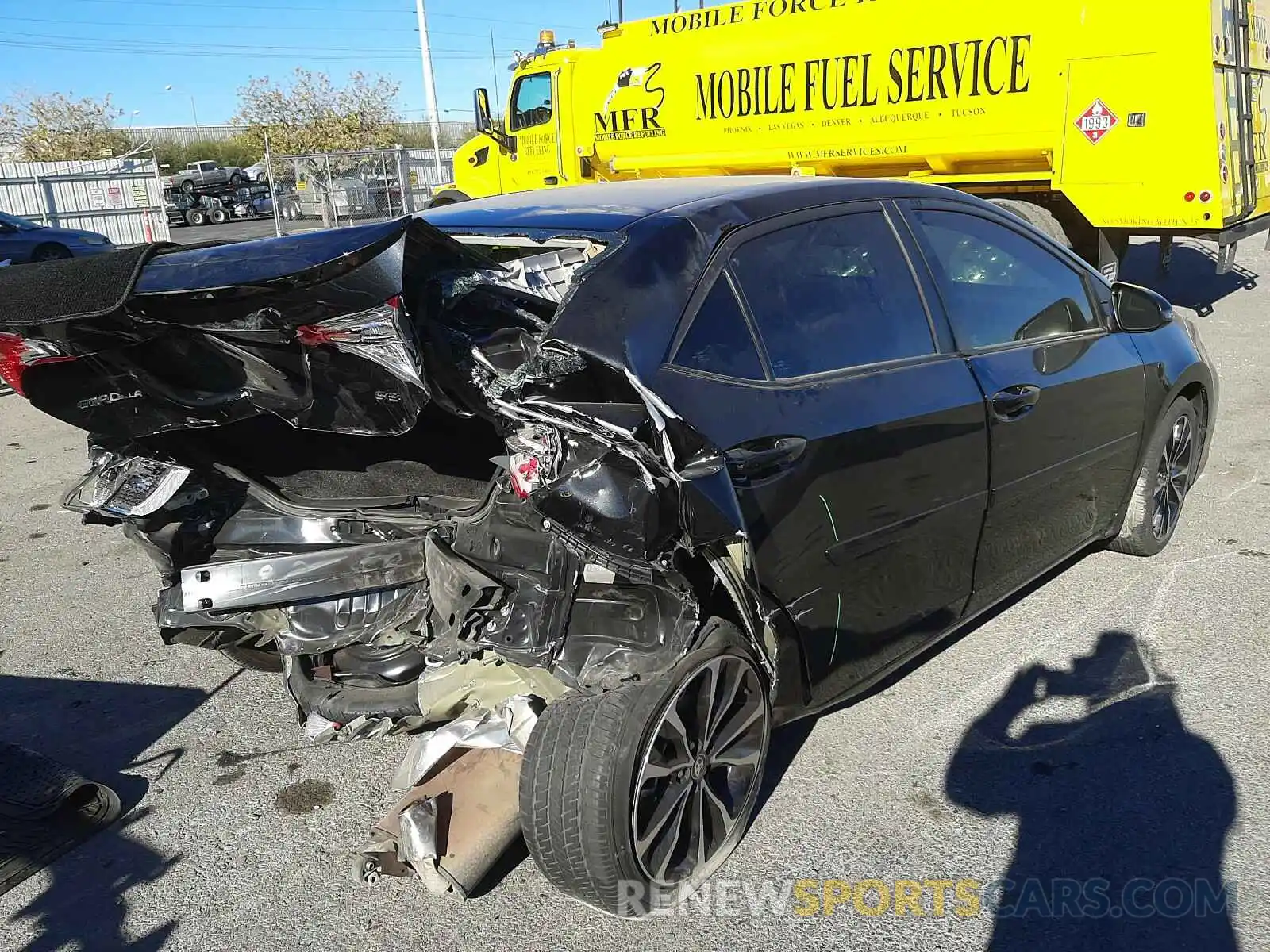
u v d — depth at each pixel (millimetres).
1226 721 3258
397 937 2562
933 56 8883
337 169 20156
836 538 2742
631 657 2447
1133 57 7973
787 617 2670
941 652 3799
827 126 9766
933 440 2984
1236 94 8281
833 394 2760
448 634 2547
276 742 3512
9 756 3154
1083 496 3865
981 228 3537
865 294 3014
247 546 2957
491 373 2287
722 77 10461
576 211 2949
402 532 2795
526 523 2492
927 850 2770
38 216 23078
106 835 3031
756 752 2756
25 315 2326
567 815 2373
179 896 2750
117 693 3891
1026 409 3344
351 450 2918
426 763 2775
